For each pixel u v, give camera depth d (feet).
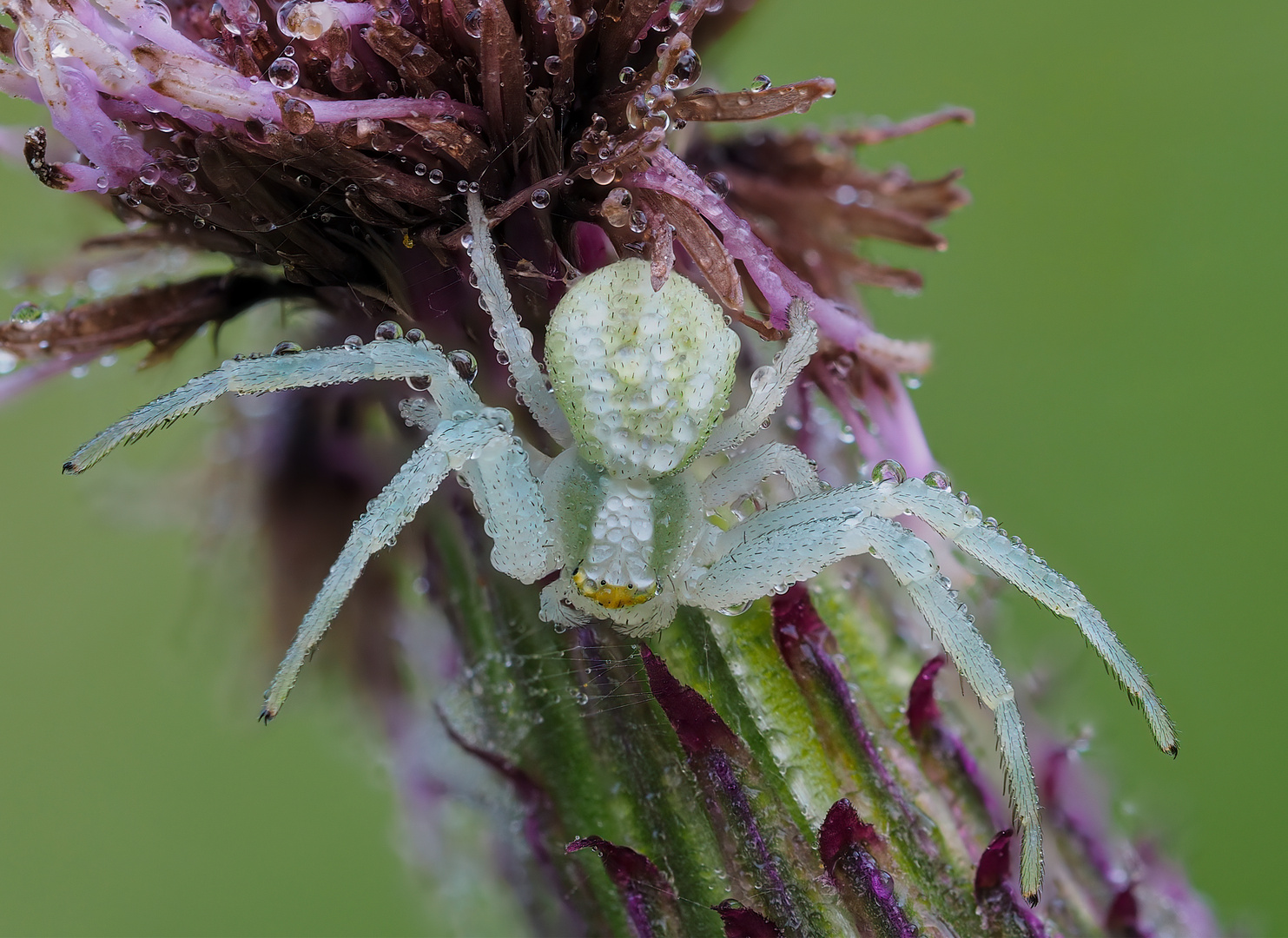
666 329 0.20
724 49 0.21
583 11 0.19
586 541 0.20
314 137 0.19
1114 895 0.20
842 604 0.20
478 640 0.20
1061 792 0.20
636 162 0.19
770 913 0.20
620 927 0.20
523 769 0.20
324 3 0.19
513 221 0.20
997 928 0.20
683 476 0.20
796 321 0.20
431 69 0.19
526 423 0.20
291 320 0.21
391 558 0.21
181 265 0.20
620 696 0.20
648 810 0.20
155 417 0.19
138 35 0.19
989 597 0.21
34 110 0.20
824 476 0.21
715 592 0.20
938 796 0.20
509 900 0.20
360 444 0.21
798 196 0.21
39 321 0.20
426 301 0.20
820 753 0.20
